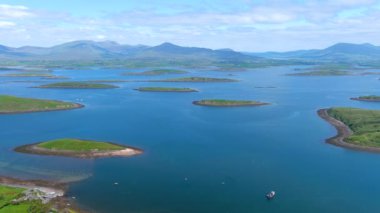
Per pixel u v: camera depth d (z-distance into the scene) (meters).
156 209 130.75
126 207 132.12
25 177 160.00
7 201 127.94
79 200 137.38
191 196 141.25
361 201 138.00
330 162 182.12
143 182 154.62
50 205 130.12
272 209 131.12
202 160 182.38
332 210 131.00
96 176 161.00
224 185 151.75
